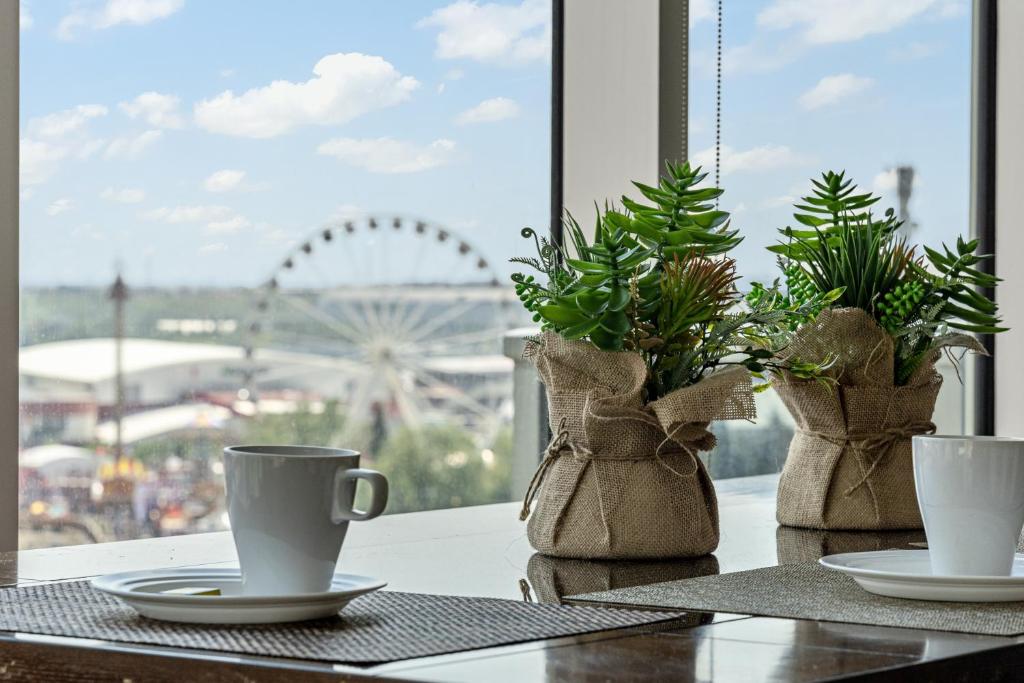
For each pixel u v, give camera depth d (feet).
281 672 2.15
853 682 2.10
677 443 3.83
